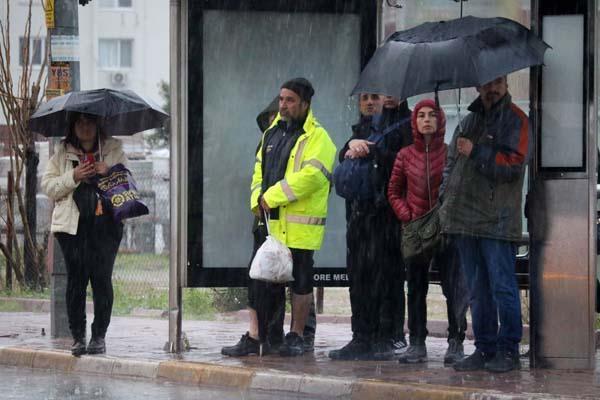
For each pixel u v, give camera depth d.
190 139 18.77
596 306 17.39
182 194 18.47
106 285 18.44
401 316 17.98
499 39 15.60
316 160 17.38
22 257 31.02
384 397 14.91
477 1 20.62
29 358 19.22
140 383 17.03
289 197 17.28
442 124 16.41
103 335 18.73
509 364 16.03
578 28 16.30
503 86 15.53
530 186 16.52
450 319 16.86
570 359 16.34
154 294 30.34
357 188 16.94
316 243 17.70
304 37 19.31
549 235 16.41
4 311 27.86
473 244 15.86
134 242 44.81
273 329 17.94
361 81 16.20
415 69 15.66
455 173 15.69
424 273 16.88
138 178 47.19
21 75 30.84
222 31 19.05
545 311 16.42
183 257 18.62
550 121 16.39
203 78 18.89
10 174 30.56
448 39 15.67
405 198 16.70
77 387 16.64
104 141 18.25
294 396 15.62
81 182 18.06
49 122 19.16
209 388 16.47
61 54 21.31
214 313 26.83
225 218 18.94
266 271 16.91
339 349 17.81
